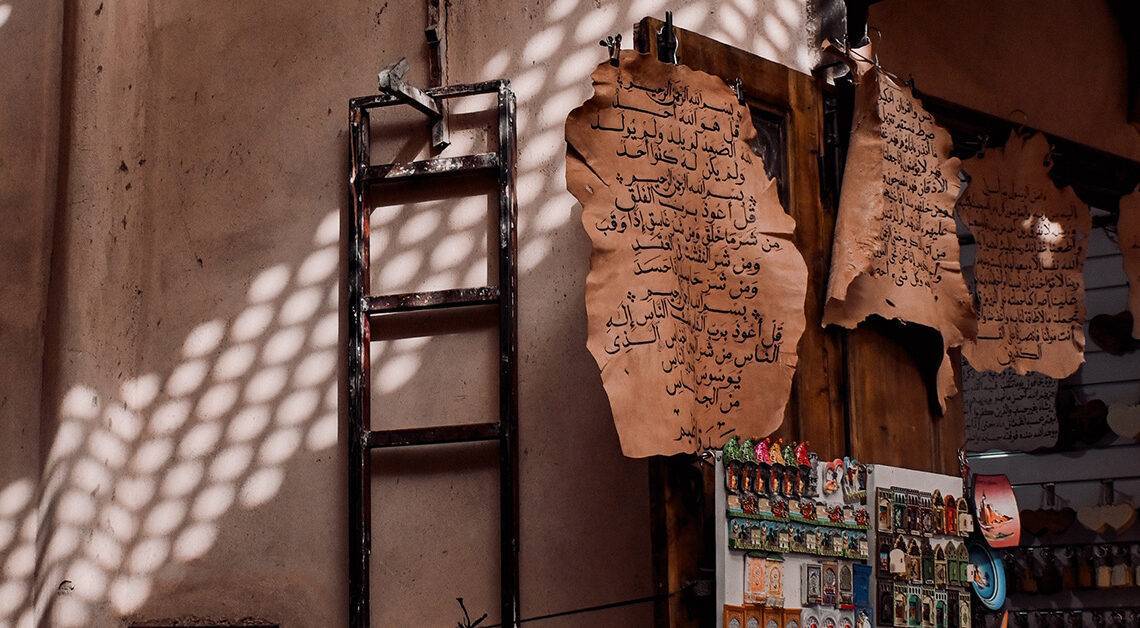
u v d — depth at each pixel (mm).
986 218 4594
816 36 4051
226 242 4113
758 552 3230
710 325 3414
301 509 3863
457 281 3811
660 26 3529
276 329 4004
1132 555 6691
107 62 4258
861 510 3557
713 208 3473
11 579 4012
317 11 4152
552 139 3818
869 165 3840
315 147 4062
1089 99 5074
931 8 4555
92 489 3951
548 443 3652
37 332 4184
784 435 3609
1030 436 7051
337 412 3877
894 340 4020
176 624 3908
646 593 3494
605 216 3256
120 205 4203
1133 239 4996
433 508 3707
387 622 3676
